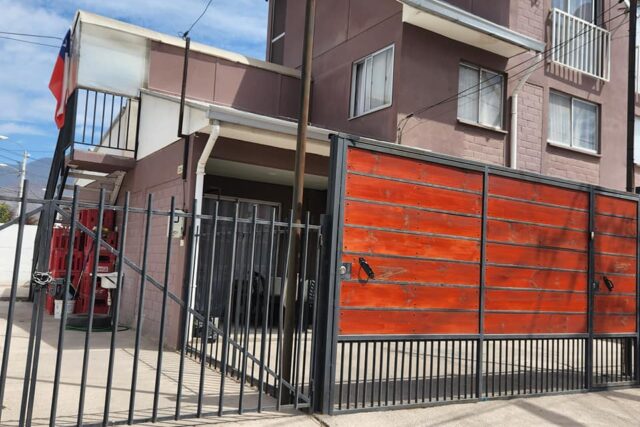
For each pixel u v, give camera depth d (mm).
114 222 11438
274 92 12648
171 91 11477
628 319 7441
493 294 6211
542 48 11242
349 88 11672
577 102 12906
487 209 6254
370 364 7480
